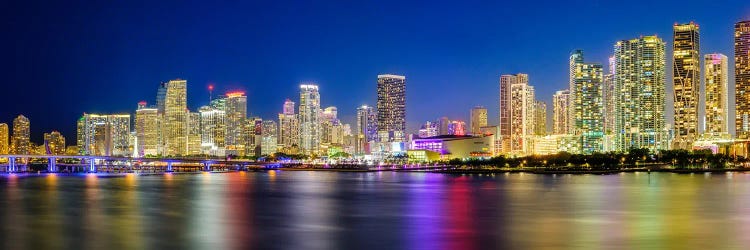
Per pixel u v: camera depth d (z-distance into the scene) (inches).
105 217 7495.1
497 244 5600.4
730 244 5516.7
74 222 7017.7
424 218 7401.6
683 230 6333.7
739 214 7647.6
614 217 7401.6
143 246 5531.5
